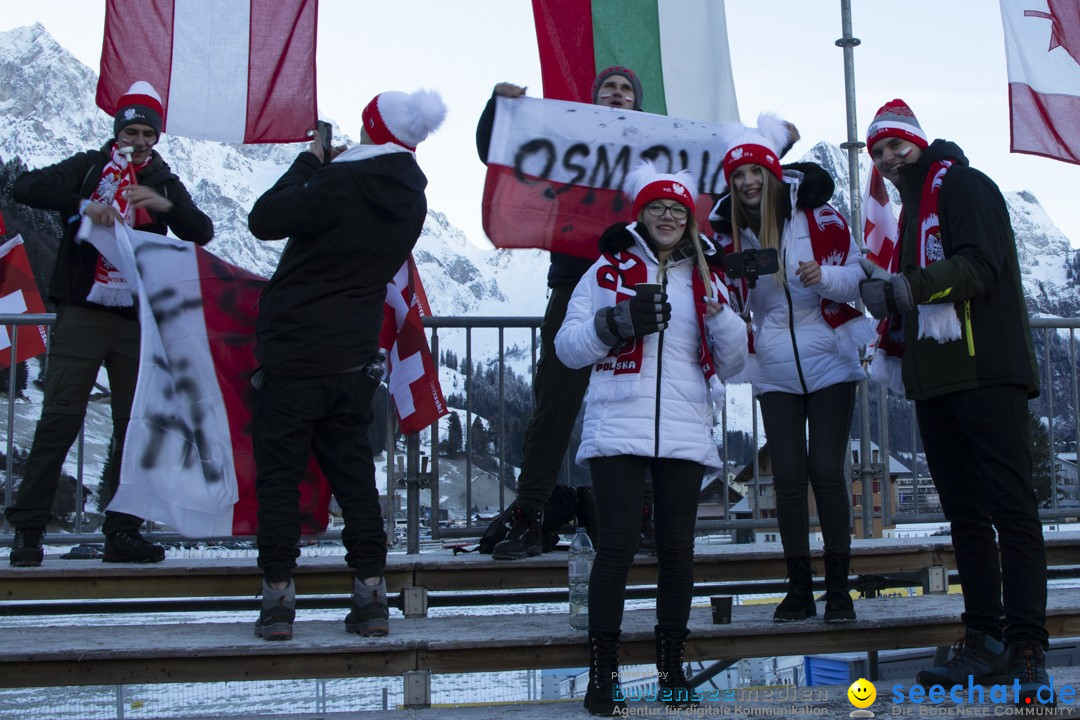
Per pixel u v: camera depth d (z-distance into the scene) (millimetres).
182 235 4293
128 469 4012
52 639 3559
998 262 3162
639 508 3227
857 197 6430
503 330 5348
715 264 3492
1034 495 3188
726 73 5656
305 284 3502
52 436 4109
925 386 3311
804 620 3697
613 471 3211
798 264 3715
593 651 3236
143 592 4000
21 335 5469
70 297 4156
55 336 4184
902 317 3551
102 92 5316
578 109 4395
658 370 3227
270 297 3537
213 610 4414
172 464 4102
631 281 3295
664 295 3100
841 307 3738
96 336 4211
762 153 3678
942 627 3771
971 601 3418
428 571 4121
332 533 4691
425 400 4660
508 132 4348
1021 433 3168
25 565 4031
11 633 3686
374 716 3338
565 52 5566
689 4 5684
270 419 3488
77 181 4207
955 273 3084
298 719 3479
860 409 5996
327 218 3482
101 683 3305
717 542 5578
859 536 6176
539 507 4309
